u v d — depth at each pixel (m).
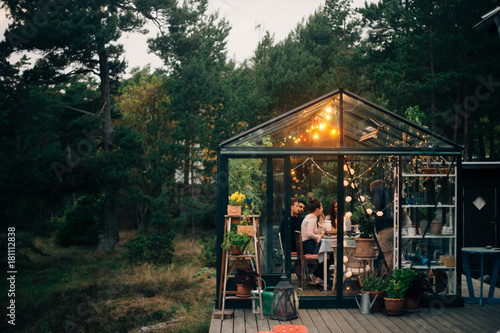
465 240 12.34
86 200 21.39
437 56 18.52
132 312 10.44
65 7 17.95
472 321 7.07
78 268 16.23
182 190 23.48
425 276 7.71
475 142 22.50
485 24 6.12
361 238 8.12
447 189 8.20
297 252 8.96
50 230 19.38
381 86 20.72
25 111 18.86
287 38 23.84
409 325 6.88
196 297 11.68
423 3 18.81
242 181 8.37
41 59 18.33
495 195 12.34
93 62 20.27
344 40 30.58
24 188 17.25
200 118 21.34
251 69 29.64
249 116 21.48
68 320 9.86
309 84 22.20
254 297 7.56
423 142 8.07
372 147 8.06
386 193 8.37
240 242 7.52
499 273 12.20
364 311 7.55
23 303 11.33
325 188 14.15
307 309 7.85
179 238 23.03
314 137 8.18
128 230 26.33
